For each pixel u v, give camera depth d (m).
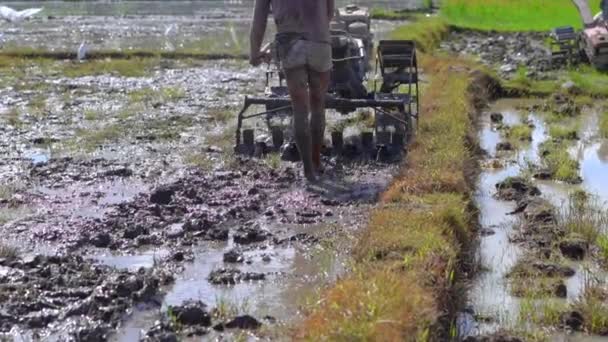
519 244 10.36
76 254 9.41
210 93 20.78
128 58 27.73
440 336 7.24
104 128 16.28
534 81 22.48
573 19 35.50
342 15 21.03
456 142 13.26
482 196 12.41
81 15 44.75
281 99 13.79
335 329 6.51
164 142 15.09
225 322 7.72
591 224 10.73
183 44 31.09
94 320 7.70
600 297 8.63
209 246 9.79
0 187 12.00
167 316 7.79
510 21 37.00
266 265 9.21
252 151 13.95
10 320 7.64
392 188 10.95
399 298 6.99
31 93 20.86
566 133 16.66
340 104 13.61
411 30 29.97
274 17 11.94
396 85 15.85
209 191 11.80
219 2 53.00
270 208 11.10
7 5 50.91
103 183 12.38
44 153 14.37
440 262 8.18
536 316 8.23
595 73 23.67
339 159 13.52
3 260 9.01
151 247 9.73
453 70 21.44
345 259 9.25
